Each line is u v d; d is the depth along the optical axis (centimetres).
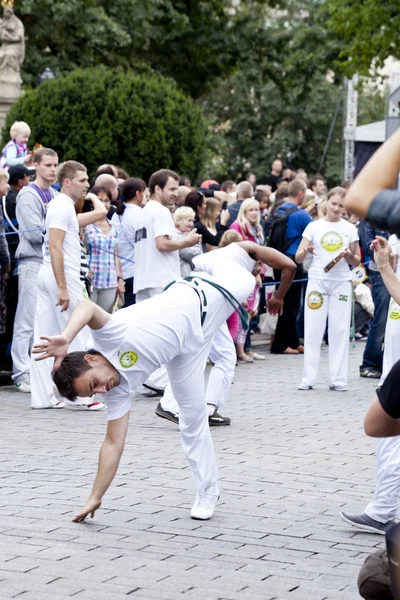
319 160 5491
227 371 927
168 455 795
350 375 1309
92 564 529
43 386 998
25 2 3047
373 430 412
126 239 1229
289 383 1220
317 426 944
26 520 607
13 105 1948
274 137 5391
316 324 1167
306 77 3703
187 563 536
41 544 560
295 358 1455
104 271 1137
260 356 1432
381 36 2873
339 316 1167
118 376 573
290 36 3825
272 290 1471
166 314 591
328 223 1157
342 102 5338
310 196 1605
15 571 514
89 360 568
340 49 3453
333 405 1071
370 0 2839
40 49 3369
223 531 598
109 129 1864
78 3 3134
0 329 1071
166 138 1912
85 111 1869
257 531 602
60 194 967
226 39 3791
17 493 668
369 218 296
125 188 1228
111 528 596
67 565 526
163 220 1059
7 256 1064
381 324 1274
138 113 1873
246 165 5606
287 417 989
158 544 568
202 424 627
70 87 1875
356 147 2872
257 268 784
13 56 2416
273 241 1463
